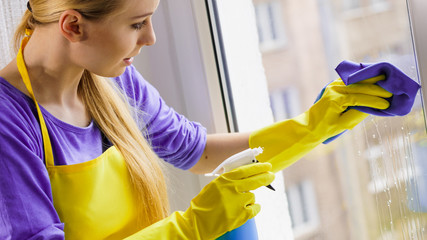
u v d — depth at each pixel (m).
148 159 0.96
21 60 0.83
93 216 0.85
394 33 1.00
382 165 1.00
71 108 0.90
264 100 1.24
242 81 1.23
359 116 0.88
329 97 0.88
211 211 0.80
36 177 0.77
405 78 0.80
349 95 0.85
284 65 1.62
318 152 1.31
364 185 1.14
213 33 1.20
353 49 1.13
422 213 0.96
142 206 0.93
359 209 1.24
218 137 1.03
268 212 1.25
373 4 1.04
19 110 0.81
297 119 0.93
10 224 0.74
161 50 1.28
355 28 1.12
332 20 1.36
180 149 1.02
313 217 1.36
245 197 0.80
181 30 1.22
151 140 1.03
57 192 0.83
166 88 1.30
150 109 1.01
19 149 0.76
